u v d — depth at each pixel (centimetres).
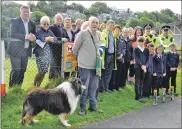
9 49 458
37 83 484
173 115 459
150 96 576
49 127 365
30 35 461
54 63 514
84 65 409
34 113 362
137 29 616
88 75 414
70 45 525
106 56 534
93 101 432
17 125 361
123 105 495
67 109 371
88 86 425
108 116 428
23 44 466
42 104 361
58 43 514
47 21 485
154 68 575
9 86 471
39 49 480
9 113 395
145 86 561
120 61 573
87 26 436
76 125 379
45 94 364
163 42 646
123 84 611
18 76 475
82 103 416
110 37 535
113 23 536
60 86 374
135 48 541
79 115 412
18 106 422
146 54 545
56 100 364
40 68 484
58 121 383
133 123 407
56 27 516
